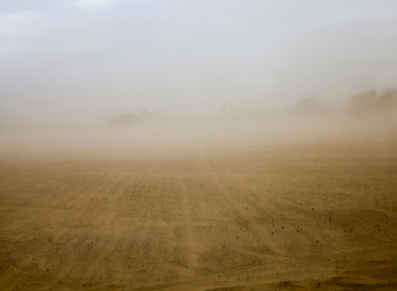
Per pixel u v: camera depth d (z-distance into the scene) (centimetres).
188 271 791
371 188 1499
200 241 994
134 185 1934
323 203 1308
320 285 605
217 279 723
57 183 2103
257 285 646
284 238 975
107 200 1591
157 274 783
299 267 758
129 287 709
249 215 1220
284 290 599
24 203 1603
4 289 722
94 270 828
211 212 1292
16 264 890
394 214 1102
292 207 1284
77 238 1073
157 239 1026
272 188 1652
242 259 847
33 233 1146
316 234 986
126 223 1209
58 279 780
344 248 865
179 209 1365
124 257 902
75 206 1506
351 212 1162
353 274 658
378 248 838
